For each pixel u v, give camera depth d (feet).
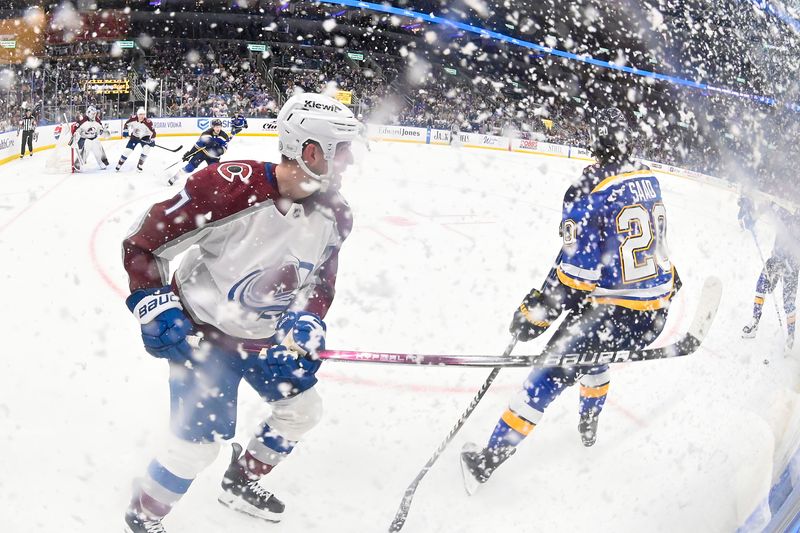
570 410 8.75
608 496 6.73
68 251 16.14
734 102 36.78
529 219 23.48
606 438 8.02
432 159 40.11
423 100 65.31
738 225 25.84
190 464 5.40
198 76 53.83
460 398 9.02
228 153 37.68
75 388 8.61
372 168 32.94
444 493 6.73
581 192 6.69
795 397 8.82
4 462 6.67
